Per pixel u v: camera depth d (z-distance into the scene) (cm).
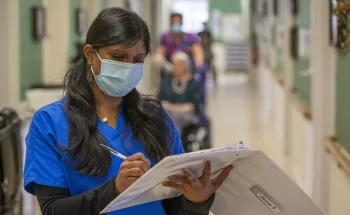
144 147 175
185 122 548
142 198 162
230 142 757
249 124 906
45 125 168
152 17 1338
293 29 585
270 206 180
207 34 1209
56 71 635
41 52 589
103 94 175
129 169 154
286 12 653
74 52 709
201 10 2008
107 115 175
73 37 713
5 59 467
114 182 158
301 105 511
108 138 172
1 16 463
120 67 166
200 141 560
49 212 161
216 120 944
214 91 1382
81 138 165
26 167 166
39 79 580
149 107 181
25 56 521
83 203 157
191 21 2014
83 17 752
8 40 466
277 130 795
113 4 906
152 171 145
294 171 574
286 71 659
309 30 492
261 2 1267
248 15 1662
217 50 1906
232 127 876
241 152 157
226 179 176
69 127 167
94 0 820
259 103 1176
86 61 175
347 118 299
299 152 539
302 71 545
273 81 877
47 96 487
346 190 286
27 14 528
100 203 157
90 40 168
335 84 343
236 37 1941
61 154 165
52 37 636
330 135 353
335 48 335
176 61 551
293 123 601
